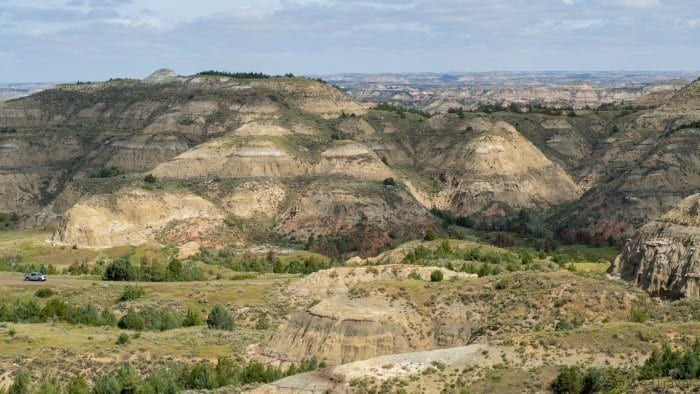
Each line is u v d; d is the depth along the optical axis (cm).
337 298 8500
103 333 8862
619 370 5797
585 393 5650
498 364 6209
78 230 15975
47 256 15038
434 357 6488
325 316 8038
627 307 7731
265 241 17350
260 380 7050
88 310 9750
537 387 5753
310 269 13125
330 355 7719
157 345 8331
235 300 10619
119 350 8050
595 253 15425
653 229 10100
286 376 7075
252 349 8206
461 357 6425
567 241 17250
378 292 8506
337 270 10844
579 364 6047
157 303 10412
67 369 7600
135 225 16688
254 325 9744
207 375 7019
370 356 7681
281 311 10219
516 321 7662
